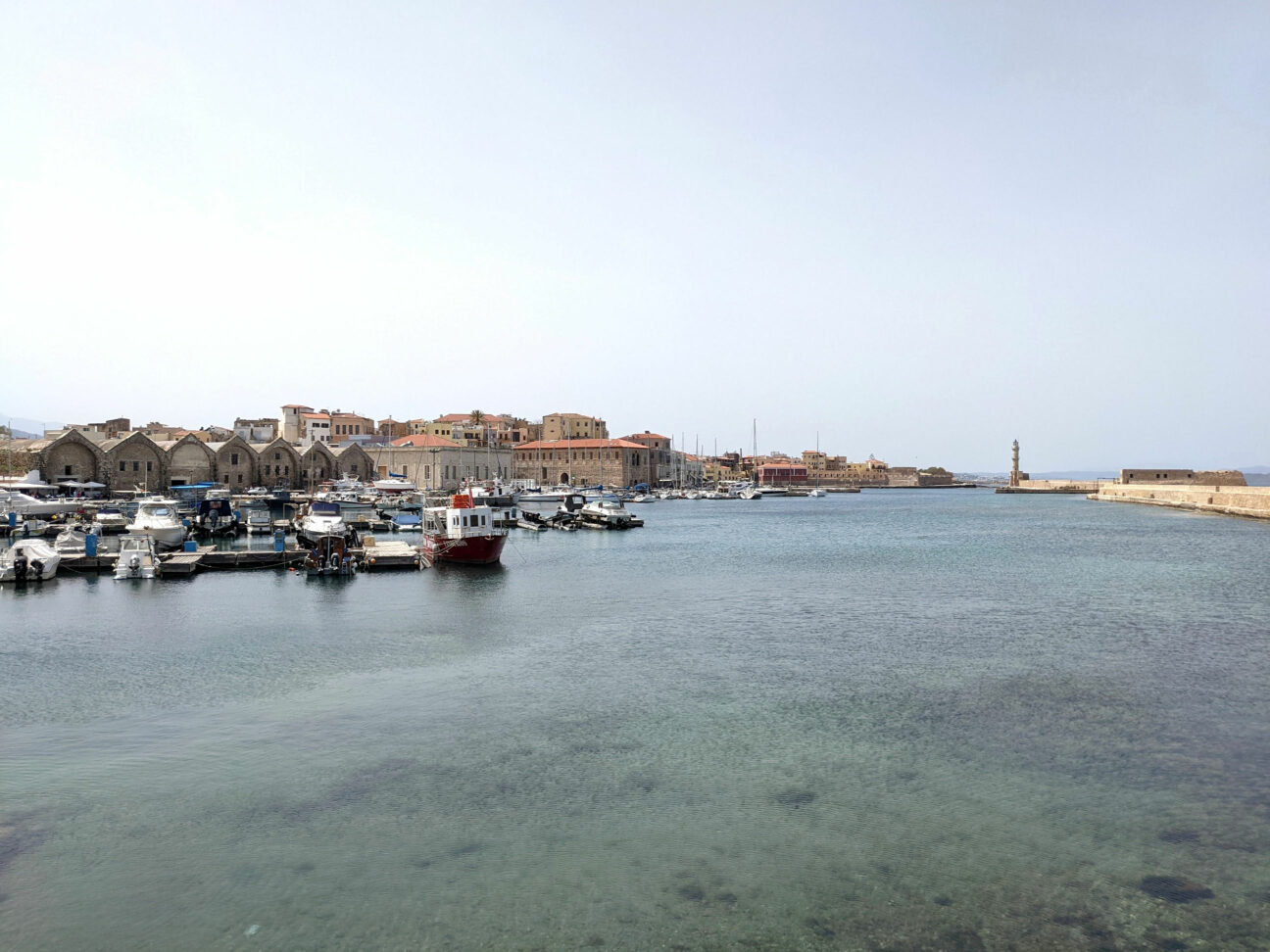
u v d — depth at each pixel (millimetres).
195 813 17188
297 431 181750
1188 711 24141
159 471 129250
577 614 39562
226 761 19969
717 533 96875
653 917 13664
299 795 18047
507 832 16453
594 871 15039
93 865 15117
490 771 19438
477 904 13992
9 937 13039
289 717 23312
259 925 13398
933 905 14031
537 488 157500
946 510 153125
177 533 65438
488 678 27672
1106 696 25672
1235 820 17016
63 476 118875
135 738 21578
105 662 29500
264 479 142875
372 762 19953
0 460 117188
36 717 23219
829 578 53781
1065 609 41500
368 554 56750
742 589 48562
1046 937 13148
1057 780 19094
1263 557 65375
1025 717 23625
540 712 23906
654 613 40000
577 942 13008
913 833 16484
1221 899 14180
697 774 19359
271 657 30406
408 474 165750
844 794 18250
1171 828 16688
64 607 40500
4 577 47625
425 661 29953
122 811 17266
